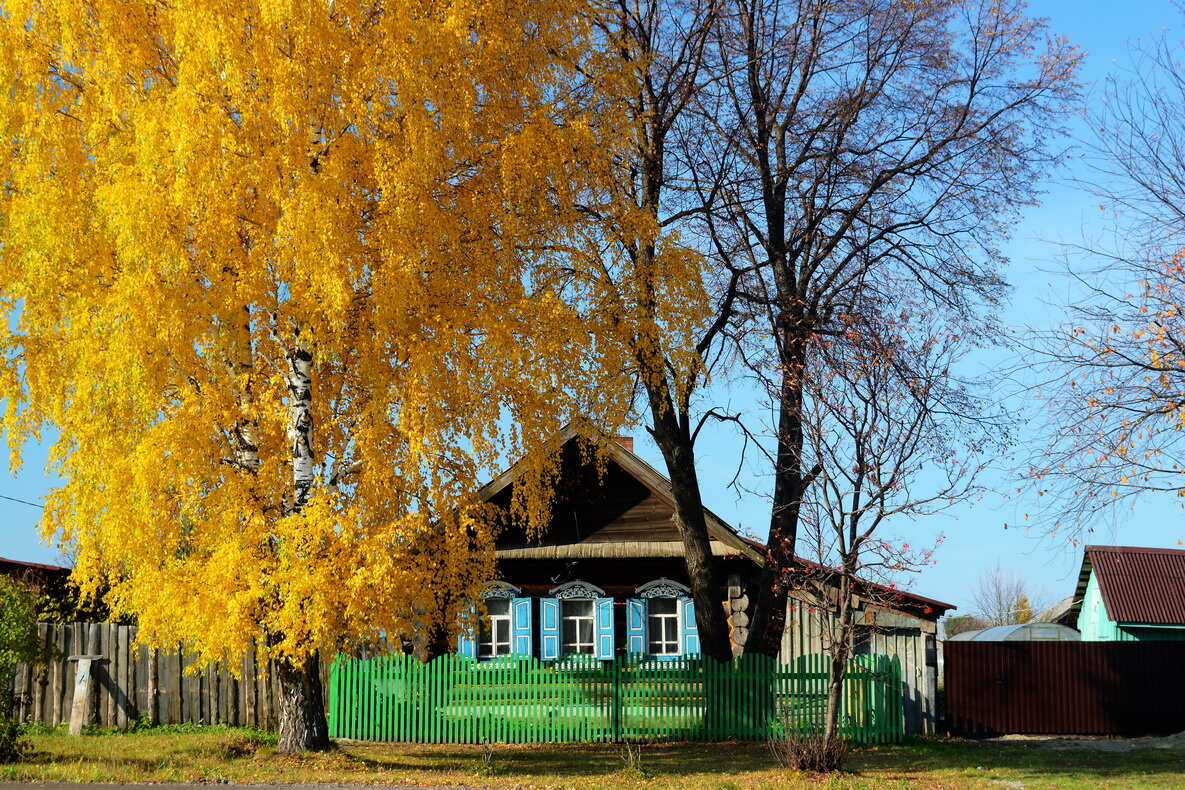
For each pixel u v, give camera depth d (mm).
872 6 18172
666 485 21156
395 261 11906
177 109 11062
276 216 12023
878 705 18172
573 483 21469
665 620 21203
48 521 12445
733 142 17984
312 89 11859
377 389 12375
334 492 12398
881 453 13430
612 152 15453
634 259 16094
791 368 15492
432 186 12555
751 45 18297
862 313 17297
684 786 12375
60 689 16578
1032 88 18234
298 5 11391
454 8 12109
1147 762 15336
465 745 17656
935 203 18438
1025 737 19734
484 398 12961
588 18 14789
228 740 15250
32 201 11859
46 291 12281
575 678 18234
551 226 14305
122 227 11055
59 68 12648
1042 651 20172
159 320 11297
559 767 14430
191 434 11805
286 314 12547
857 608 14492
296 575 11703
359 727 18297
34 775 11836
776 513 18484
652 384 15922
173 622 12102
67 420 12180
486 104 13352
